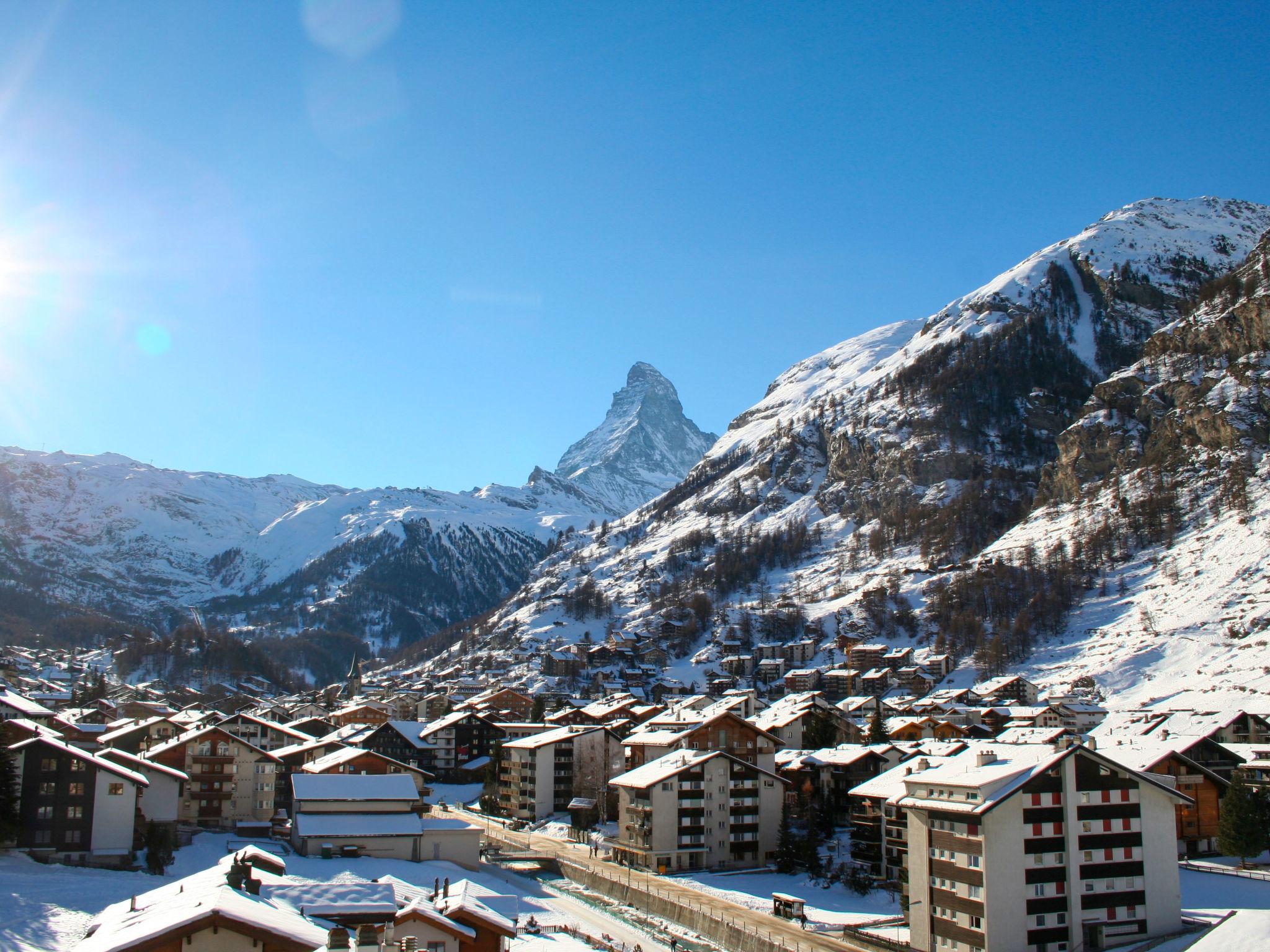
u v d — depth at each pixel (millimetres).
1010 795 80000
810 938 89938
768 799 129625
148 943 53250
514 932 68312
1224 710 143875
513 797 171875
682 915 101375
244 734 183375
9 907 82875
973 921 79938
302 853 122312
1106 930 81062
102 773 107500
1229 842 102125
